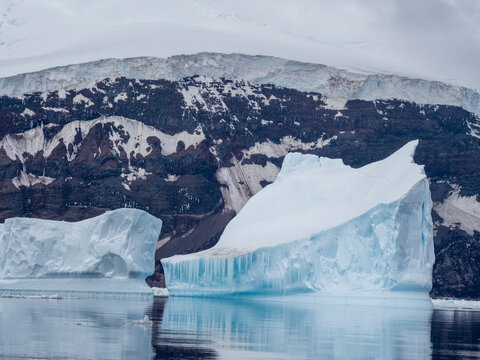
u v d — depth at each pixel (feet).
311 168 536.83
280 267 476.95
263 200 528.22
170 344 287.28
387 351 288.30
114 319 363.35
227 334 319.06
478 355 284.00
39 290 529.86
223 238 535.60
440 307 627.05
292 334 324.39
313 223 486.38
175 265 531.91
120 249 522.88
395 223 453.58
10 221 545.85
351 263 466.29
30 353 262.06
